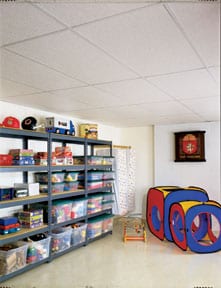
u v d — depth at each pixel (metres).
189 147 5.52
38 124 4.09
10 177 3.62
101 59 2.05
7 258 2.96
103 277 3.12
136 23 1.51
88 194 4.72
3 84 2.72
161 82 2.66
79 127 4.99
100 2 1.30
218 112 4.35
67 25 1.53
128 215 6.00
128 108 4.00
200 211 4.08
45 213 3.70
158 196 4.88
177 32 1.62
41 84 2.72
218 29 1.58
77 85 2.75
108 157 4.99
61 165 3.87
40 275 3.16
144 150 6.17
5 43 1.76
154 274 3.22
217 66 2.21
